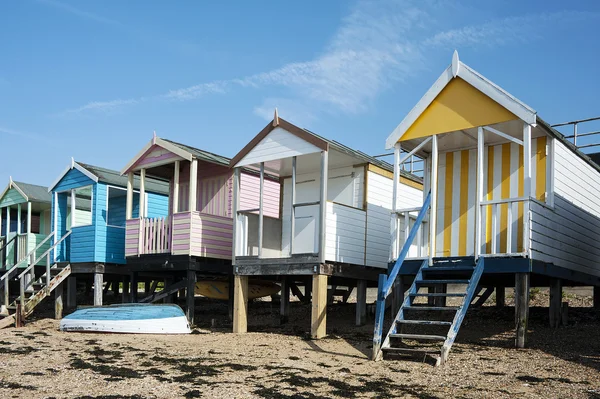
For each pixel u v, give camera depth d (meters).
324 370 9.80
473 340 12.30
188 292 15.80
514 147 12.69
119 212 20.38
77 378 9.21
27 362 10.55
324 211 13.48
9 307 17.72
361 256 14.88
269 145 14.50
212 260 16.38
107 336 13.98
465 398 7.97
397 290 12.45
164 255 16.31
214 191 17.48
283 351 11.69
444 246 13.31
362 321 15.18
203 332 14.71
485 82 11.57
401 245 16.41
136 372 9.64
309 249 14.23
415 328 14.27
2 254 21.52
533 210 11.14
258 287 18.44
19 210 21.34
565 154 12.95
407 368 9.88
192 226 15.75
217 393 8.30
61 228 19.22
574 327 13.17
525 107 10.98
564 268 12.63
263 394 8.23
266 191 18.08
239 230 15.00
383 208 15.89
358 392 8.32
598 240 15.14
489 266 11.30
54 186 19.28
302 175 16.59
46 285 17.80
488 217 12.90
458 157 13.44
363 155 16.12
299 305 20.31
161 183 20.25
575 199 13.55
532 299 17.39
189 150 16.52
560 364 9.79
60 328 15.29
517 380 8.84
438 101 12.26
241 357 11.03
